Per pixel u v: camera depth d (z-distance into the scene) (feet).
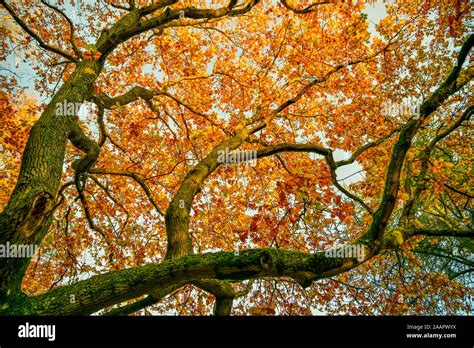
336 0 26.45
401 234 16.72
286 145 19.72
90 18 35.04
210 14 21.88
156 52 36.29
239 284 33.04
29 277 33.53
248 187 34.42
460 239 44.75
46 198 12.98
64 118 15.85
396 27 30.83
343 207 19.17
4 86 32.73
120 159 35.40
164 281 12.60
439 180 22.09
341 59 32.42
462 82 16.96
